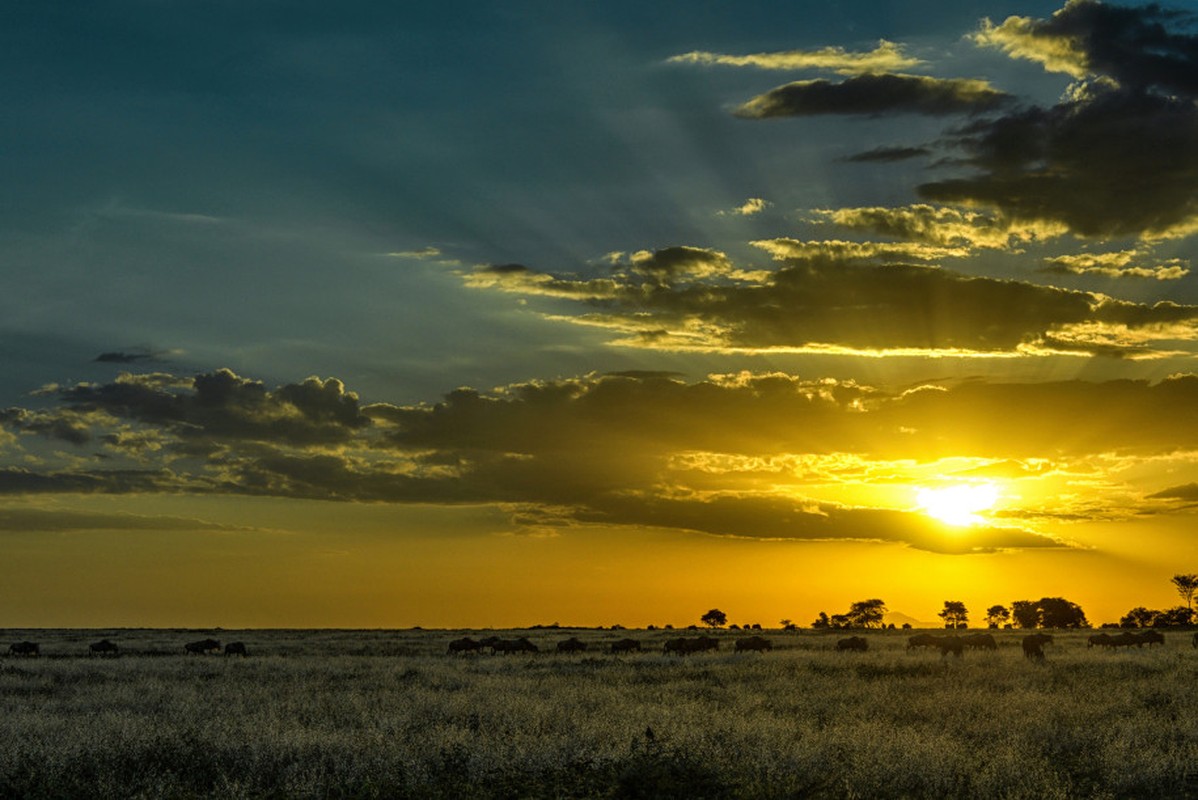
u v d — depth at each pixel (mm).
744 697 29688
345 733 21500
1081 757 19656
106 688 33688
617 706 26734
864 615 172500
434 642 89062
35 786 16875
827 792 16156
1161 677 36719
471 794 16234
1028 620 177625
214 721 23562
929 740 19266
